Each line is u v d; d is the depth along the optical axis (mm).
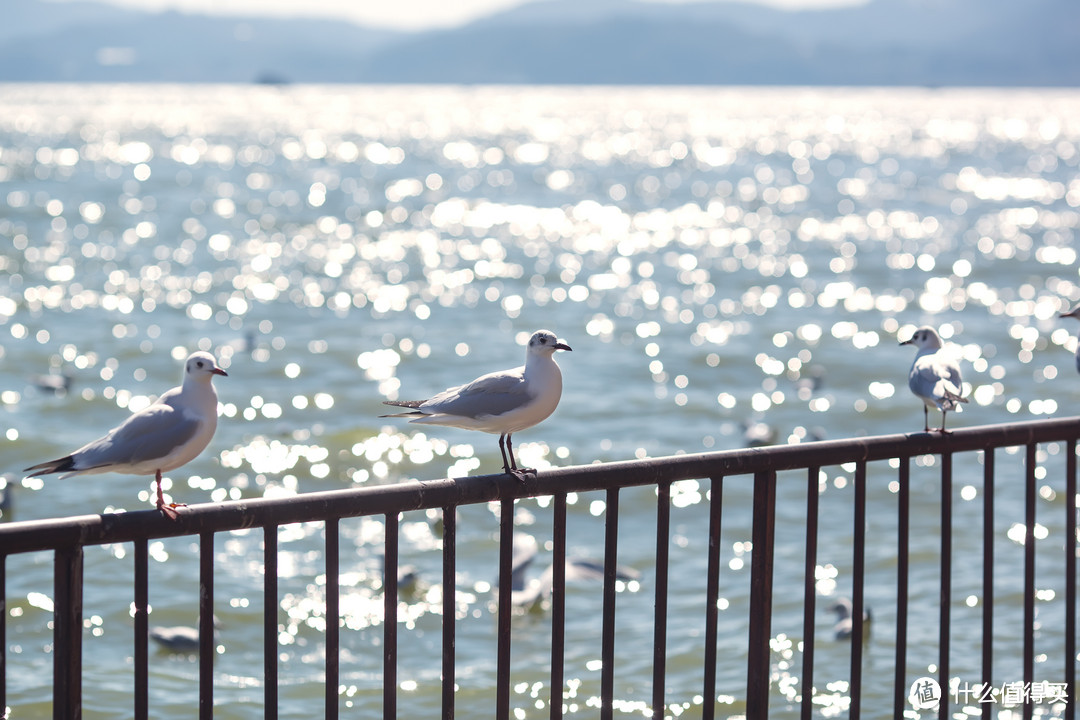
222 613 11953
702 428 20922
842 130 185875
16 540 3877
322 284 37438
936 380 6809
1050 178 89875
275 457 18203
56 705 4062
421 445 18984
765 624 5207
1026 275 40062
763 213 63094
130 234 48750
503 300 35062
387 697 4570
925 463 17609
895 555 13641
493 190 76562
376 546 14078
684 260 44438
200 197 66562
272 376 24281
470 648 11312
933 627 11547
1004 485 16422
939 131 184875
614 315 32562
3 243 44125
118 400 21969
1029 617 6008
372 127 182875
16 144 115875
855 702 5555
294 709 10031
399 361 26062
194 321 30406
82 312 30984
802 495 16031
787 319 32000
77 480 16531
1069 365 25969
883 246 48625
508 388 5258
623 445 19641
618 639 11406
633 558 13750
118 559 13039
